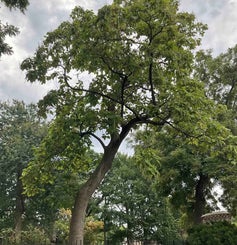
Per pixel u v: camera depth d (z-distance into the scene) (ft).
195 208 93.40
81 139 49.37
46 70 49.19
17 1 46.24
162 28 44.45
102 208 141.69
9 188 145.48
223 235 59.93
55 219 141.59
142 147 63.87
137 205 141.38
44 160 50.01
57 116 51.31
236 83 99.91
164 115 48.21
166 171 90.17
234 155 51.44
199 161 85.61
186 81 47.88
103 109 51.21
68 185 54.85
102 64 45.52
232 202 90.48
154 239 140.67
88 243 130.41
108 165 46.73
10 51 48.62
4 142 145.48
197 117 46.65
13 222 146.72
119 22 44.50
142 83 49.73
